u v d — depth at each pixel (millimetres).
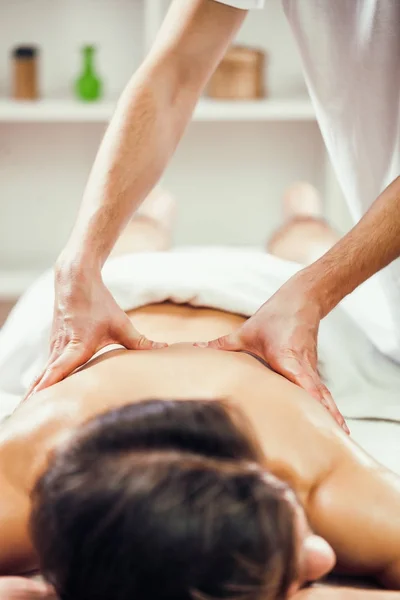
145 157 1659
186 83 1732
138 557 845
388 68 1707
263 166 3453
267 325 1431
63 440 987
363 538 1117
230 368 1319
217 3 1686
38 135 3391
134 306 1791
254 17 3328
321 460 1165
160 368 1320
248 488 881
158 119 1683
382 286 1801
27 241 3498
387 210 1482
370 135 1777
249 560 857
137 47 3328
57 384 1302
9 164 3414
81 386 1273
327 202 3316
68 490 881
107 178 1624
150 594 849
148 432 918
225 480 876
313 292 1440
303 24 1773
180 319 1760
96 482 874
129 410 953
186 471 874
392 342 1838
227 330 1723
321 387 1371
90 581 860
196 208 3492
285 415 1212
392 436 1645
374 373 1870
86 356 1444
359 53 1727
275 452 1159
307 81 1831
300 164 3453
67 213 3477
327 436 1196
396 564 1118
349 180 1857
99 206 1597
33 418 1215
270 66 3371
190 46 1702
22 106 3092
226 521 853
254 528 861
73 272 1504
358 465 1166
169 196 2691
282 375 1377
